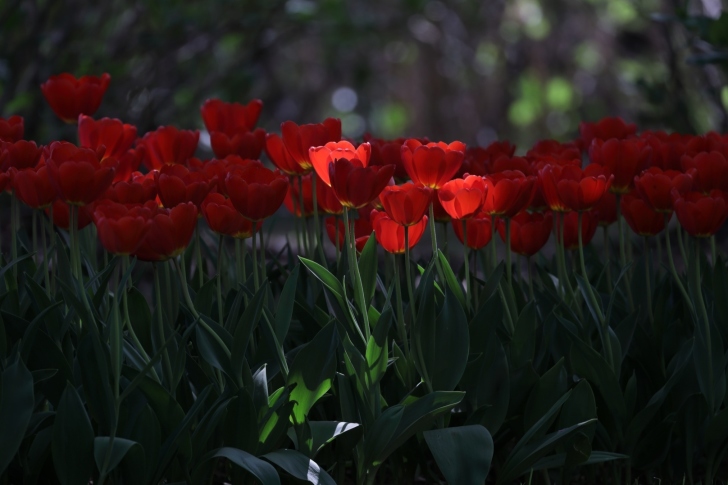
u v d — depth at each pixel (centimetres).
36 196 327
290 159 340
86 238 357
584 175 333
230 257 368
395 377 333
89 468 318
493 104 1594
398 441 323
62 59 586
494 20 1390
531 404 331
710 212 328
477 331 331
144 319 332
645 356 341
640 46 1358
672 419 334
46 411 325
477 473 318
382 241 329
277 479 315
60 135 570
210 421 319
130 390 314
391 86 1759
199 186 326
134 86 629
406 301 349
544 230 343
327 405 338
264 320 330
